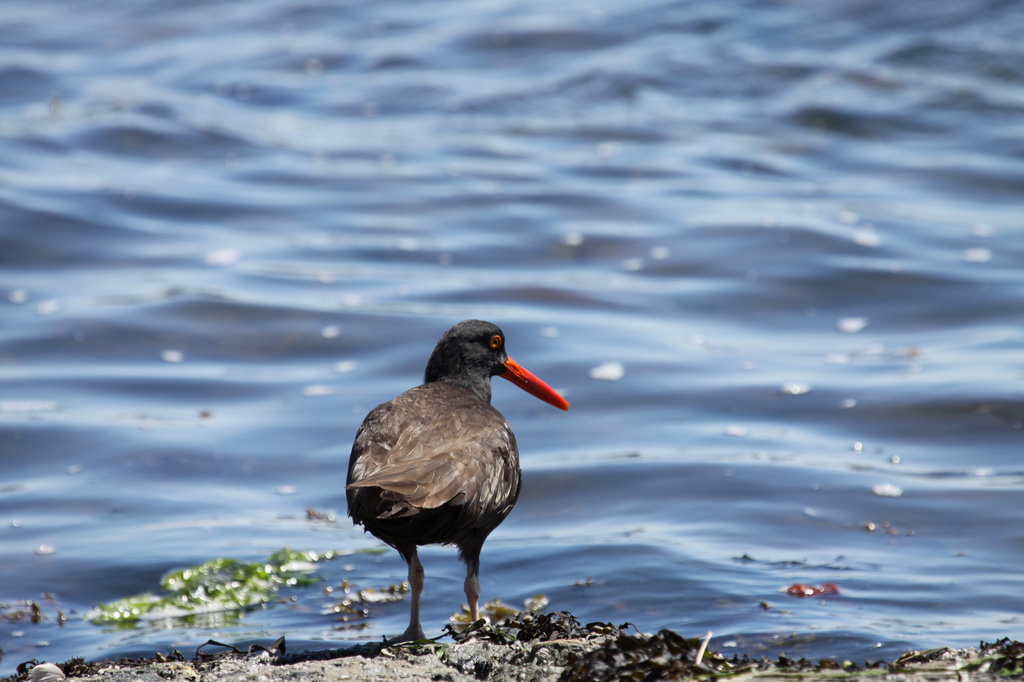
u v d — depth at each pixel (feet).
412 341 55.57
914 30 122.62
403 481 21.01
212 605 32.37
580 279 64.59
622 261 67.67
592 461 43.24
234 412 48.88
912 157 92.94
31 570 34.63
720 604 30.40
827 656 26.78
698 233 71.31
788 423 46.75
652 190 81.61
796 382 50.72
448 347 28.53
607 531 36.99
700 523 37.22
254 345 55.77
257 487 42.11
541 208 77.10
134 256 67.51
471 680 19.39
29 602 32.45
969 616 29.37
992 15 124.36
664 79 112.88
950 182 85.40
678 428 46.47
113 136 92.58
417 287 63.00
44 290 62.03
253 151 92.27
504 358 29.32
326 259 67.92
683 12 129.90
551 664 20.08
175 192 79.30
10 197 74.18
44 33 133.59
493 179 84.94
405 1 140.67
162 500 40.42
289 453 44.93
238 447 45.29
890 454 43.42
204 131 96.27
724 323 59.16
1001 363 51.90
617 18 128.57
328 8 138.62
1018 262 66.64
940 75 114.01
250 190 81.30
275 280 64.03
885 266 65.82
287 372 53.11
